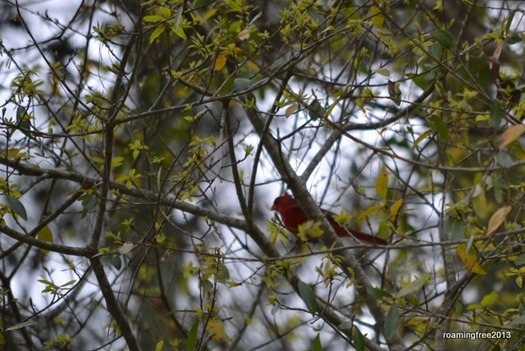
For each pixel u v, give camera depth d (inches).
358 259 432.1
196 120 371.6
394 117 421.4
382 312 393.4
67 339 411.5
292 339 542.9
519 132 289.3
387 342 387.9
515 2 515.8
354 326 341.1
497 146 298.2
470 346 438.3
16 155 403.5
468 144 386.3
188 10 348.8
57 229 538.6
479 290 518.0
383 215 327.9
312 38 343.9
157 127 500.1
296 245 413.1
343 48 516.7
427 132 342.6
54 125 466.3
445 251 407.2
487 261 350.6
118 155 517.7
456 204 326.3
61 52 492.4
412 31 464.1
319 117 345.4
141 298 503.5
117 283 503.2
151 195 405.7
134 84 507.5
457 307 385.7
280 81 448.5
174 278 549.0
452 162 367.2
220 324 375.2
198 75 376.2
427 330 368.5
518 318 330.6
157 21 361.4
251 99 361.7
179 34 346.0
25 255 442.0
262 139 381.1
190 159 359.9
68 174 422.9
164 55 531.8
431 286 474.0
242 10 358.3
